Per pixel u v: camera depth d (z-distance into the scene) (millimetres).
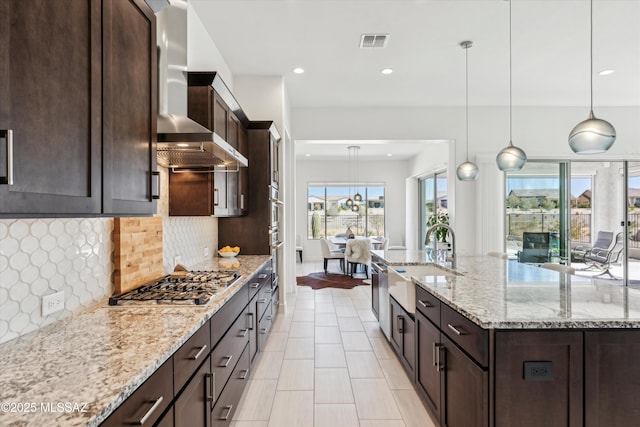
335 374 2736
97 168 1109
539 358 1391
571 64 3932
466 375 1574
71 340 1231
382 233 9609
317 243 9508
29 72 833
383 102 5184
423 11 2896
